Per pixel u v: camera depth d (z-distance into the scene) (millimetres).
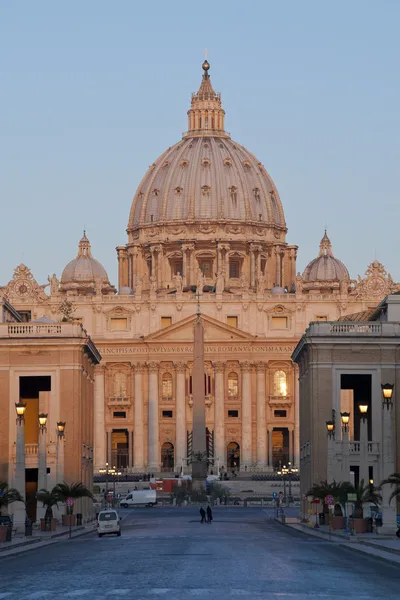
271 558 104438
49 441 189375
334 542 136375
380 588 77500
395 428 187625
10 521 150500
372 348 189625
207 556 107125
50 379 195000
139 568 92250
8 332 190750
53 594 72562
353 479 185625
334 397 189250
